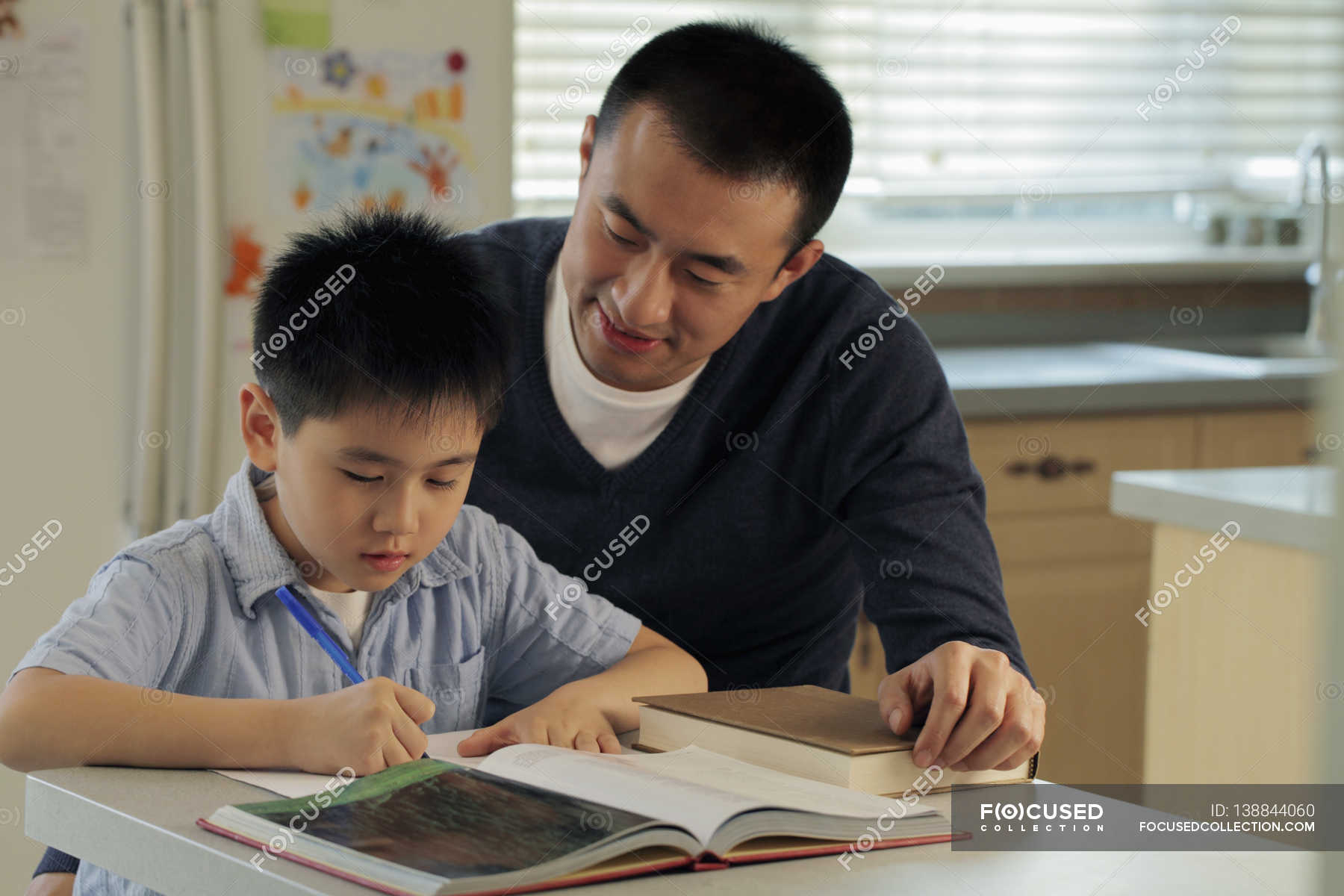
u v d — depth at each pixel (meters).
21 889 1.95
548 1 2.70
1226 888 0.73
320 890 0.63
